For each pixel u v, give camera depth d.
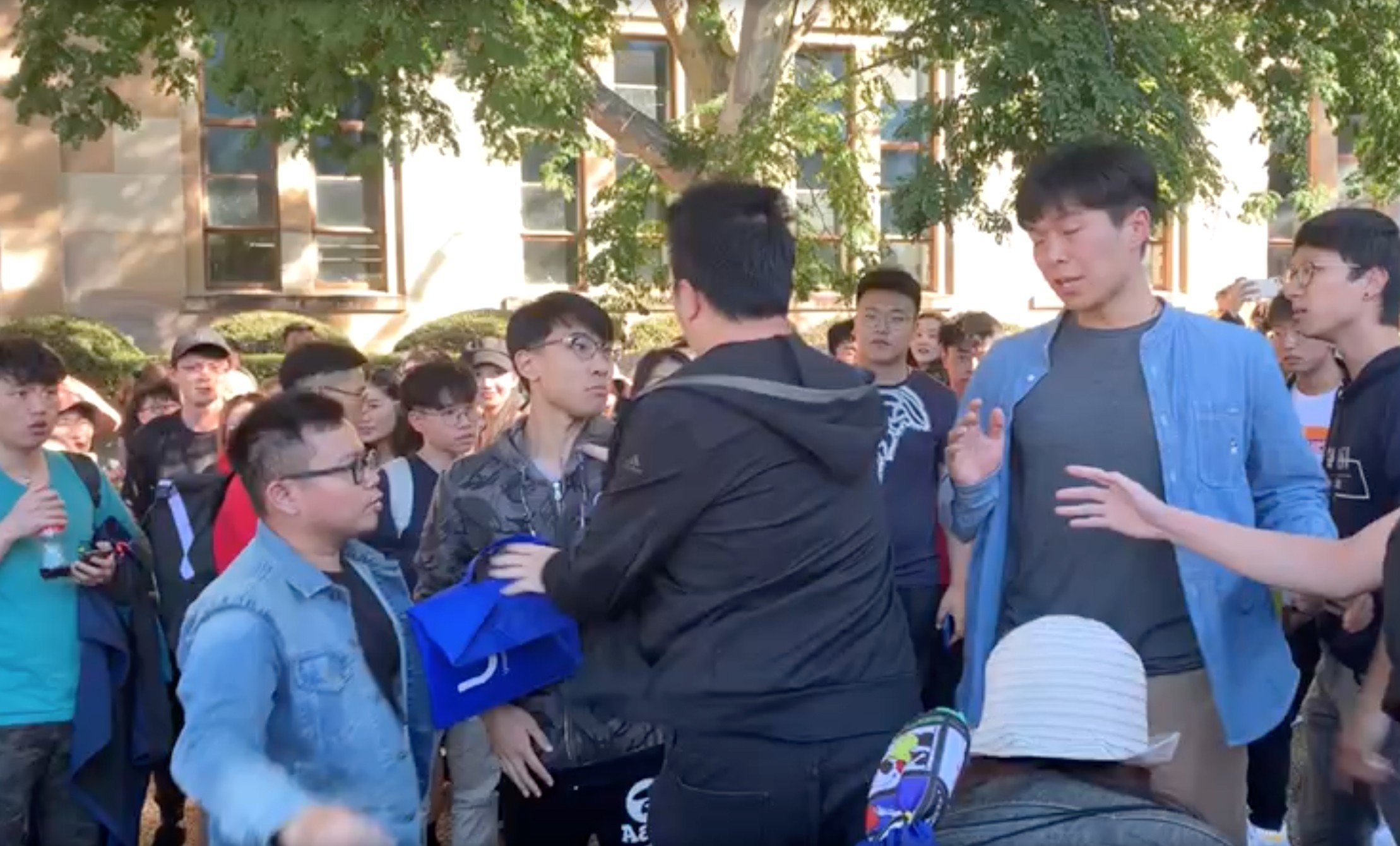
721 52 10.91
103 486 4.46
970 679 3.32
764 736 2.68
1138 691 2.29
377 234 17.77
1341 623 3.46
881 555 2.84
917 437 5.04
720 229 2.76
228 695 2.73
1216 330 3.16
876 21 10.81
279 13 6.47
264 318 16.23
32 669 4.12
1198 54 7.62
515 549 3.17
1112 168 3.07
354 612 3.08
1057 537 3.19
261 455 3.01
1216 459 3.10
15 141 16.22
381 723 3.03
